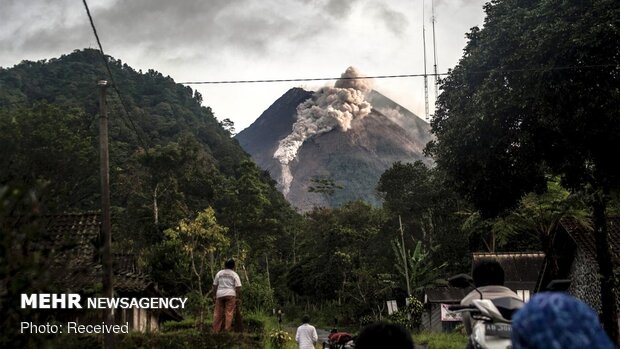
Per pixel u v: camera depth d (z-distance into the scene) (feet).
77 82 519.19
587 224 80.07
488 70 64.44
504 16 64.44
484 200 68.28
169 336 48.55
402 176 200.54
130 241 204.54
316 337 58.54
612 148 59.21
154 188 240.32
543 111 59.36
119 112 414.21
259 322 84.07
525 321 6.51
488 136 63.16
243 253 152.97
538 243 155.84
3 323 16.40
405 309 150.92
